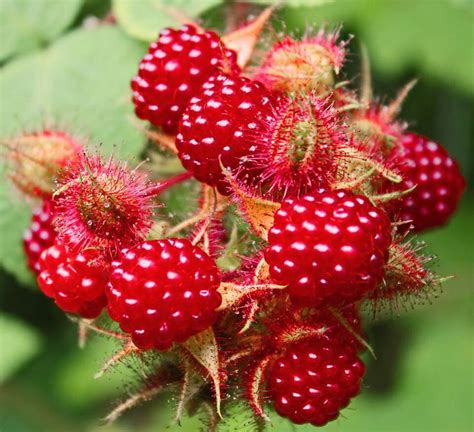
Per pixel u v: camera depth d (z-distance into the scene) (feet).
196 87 0.48
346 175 0.45
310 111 0.44
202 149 0.45
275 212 0.44
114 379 0.79
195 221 0.46
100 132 0.56
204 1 0.56
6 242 0.58
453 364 0.76
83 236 0.46
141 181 0.46
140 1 0.58
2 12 0.60
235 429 0.46
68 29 0.60
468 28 0.76
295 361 0.45
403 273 0.45
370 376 0.79
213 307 0.44
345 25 0.74
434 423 0.74
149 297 0.44
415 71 0.76
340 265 0.43
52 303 0.76
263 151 0.45
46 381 0.80
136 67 0.58
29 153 0.51
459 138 0.78
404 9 0.76
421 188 0.52
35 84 0.58
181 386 0.45
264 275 0.44
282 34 0.49
